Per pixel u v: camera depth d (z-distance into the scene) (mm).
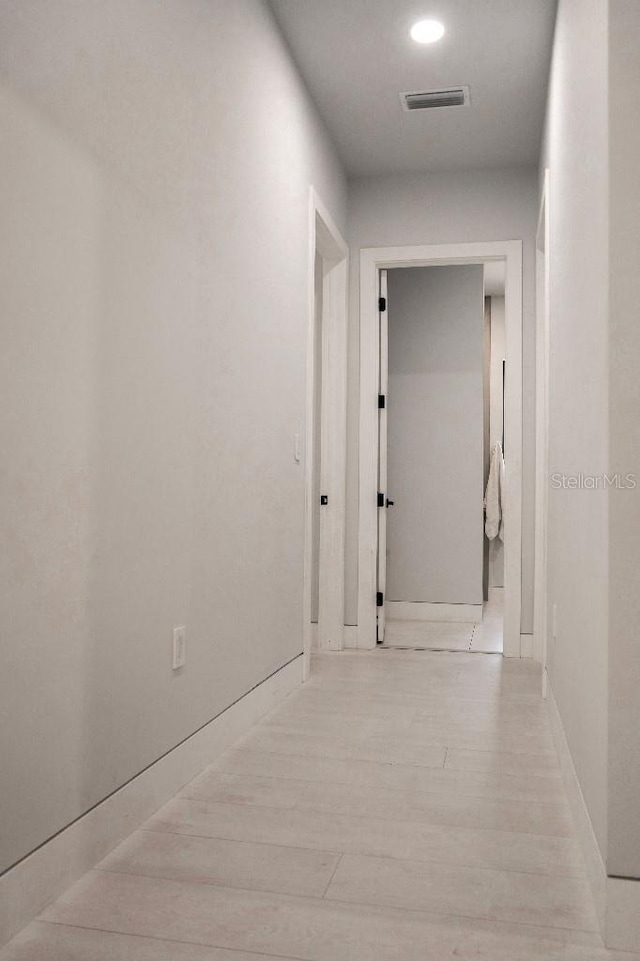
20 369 1621
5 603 1594
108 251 1968
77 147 1823
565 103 2771
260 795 2410
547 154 3756
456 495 6043
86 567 1886
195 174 2502
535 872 1948
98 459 1931
